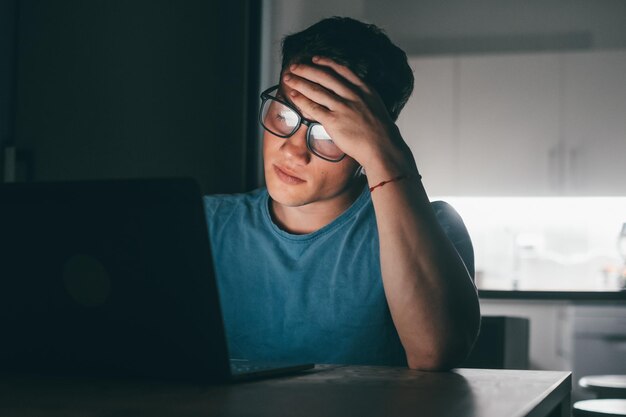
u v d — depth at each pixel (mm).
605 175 4316
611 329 4387
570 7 4316
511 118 4398
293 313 1488
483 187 4430
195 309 928
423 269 1223
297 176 1463
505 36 4371
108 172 3820
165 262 928
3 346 1061
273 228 1558
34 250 1000
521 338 3254
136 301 954
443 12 4398
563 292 2809
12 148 3807
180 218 909
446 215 1552
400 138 1324
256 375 993
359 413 745
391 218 1249
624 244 3730
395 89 1528
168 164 3764
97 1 3859
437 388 935
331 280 1491
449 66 4434
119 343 983
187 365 955
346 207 1564
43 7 3904
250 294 1523
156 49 3803
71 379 997
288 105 1450
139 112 3807
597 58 4305
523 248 4625
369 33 1499
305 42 1464
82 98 3855
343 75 1366
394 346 1466
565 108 4348
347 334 1464
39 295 1012
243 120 3713
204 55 3758
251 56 3744
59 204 972
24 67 3908
